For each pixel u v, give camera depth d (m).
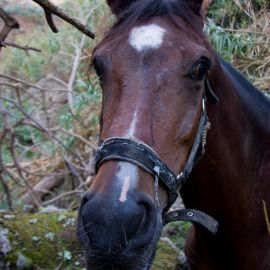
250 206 2.50
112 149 1.96
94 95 5.01
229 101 2.39
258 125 2.54
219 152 2.38
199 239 2.62
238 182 2.46
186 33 2.15
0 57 7.13
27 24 7.48
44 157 5.38
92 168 4.54
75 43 6.03
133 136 1.96
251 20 4.29
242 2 4.31
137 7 2.21
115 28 2.22
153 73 2.04
